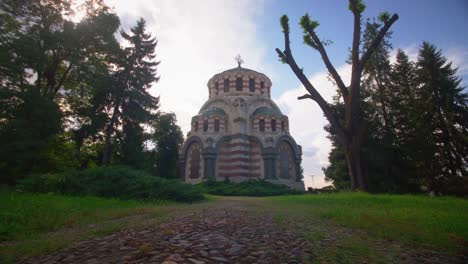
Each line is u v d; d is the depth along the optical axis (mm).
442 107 31031
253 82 49188
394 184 27750
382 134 28672
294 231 6668
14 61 21234
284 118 45219
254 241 5344
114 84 30812
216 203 16781
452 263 4590
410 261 4621
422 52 33406
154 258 3873
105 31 27031
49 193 14352
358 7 22328
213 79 50188
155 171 43094
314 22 23359
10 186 18641
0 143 19375
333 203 14703
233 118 43875
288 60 23625
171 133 45844
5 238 6484
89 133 30016
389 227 7383
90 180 16906
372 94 30438
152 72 35062
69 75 28641
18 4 23250
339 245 5352
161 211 10711
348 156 22172
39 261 4324
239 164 40250
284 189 34500
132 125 32688
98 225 7910
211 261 3893
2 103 20500
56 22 25547
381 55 29734
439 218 8859
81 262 3998
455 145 29406
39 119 21453
